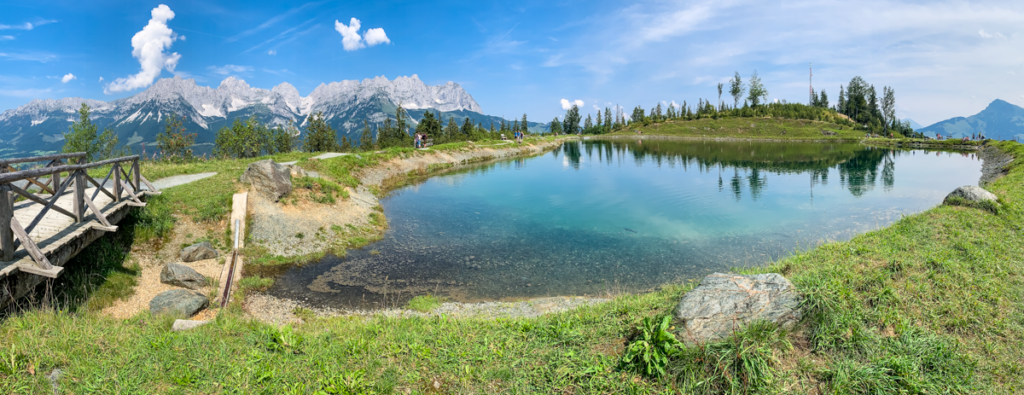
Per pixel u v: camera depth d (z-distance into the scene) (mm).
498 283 14242
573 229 20891
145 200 15750
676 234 19797
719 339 5715
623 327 6840
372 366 6012
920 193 29109
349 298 12930
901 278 8633
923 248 10859
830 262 10117
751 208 25203
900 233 12891
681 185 35094
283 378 5645
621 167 49594
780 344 5812
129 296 11195
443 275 14922
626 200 28578
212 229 15898
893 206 24703
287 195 19734
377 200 27141
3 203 7707
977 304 7352
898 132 130125
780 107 155375
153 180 20859
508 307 11977
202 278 12453
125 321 8172
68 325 6898
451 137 77438
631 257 16688
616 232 20297
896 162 52406
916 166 47438
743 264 15617
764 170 45219
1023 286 8266
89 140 47125
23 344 5895
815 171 43750
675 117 163250
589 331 6980
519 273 15133
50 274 7918
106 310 10289
